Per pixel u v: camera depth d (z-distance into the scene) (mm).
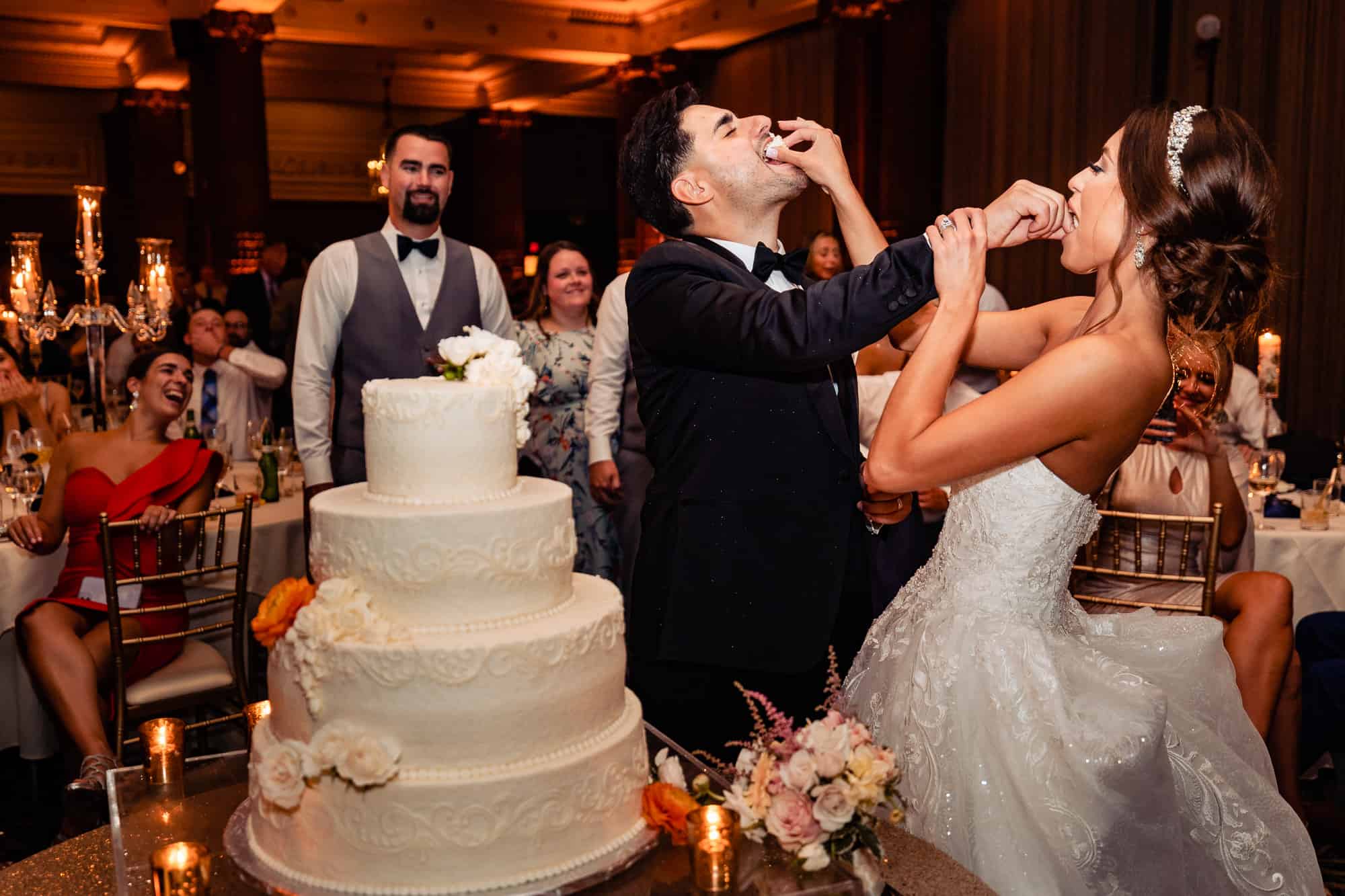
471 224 19031
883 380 3320
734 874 1354
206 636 3836
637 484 4223
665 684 1972
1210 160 1553
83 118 17047
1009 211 1648
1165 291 1582
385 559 1397
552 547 1460
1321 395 7648
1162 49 8617
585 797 1405
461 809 1343
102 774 2740
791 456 1874
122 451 3689
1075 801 1604
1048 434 1578
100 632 3422
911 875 1449
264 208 12250
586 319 4629
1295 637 3324
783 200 1996
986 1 10070
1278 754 3006
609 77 14789
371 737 1334
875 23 10695
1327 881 2844
